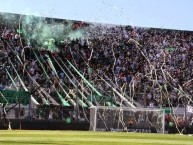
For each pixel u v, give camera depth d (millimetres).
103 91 52656
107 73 55375
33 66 52438
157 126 41031
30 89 49344
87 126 39562
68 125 38875
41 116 42438
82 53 56188
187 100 54281
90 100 49938
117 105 51125
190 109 49438
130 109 40250
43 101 47781
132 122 40312
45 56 54062
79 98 50031
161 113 41062
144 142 20094
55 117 42938
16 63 51812
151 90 54750
